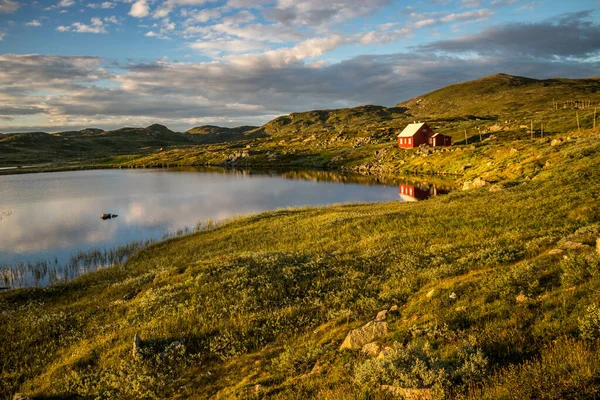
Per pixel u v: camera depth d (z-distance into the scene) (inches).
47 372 571.2
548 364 313.4
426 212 1457.9
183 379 495.2
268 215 1969.7
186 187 3730.3
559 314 400.8
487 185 1994.3
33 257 1588.3
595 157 1689.2
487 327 414.9
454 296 533.0
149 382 493.4
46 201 3029.0
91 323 761.0
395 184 3346.5
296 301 707.4
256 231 1574.8
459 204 1515.7
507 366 338.6
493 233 987.9
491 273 594.6
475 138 5098.4
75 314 825.5
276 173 4995.1
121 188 3759.8
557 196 1243.8
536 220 1032.8
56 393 502.9
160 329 645.3
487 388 306.7
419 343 415.8
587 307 388.8
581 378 282.7
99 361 574.9
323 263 916.0
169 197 3097.9
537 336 373.7
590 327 350.3
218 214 2365.9
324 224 1488.7
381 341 454.9
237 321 643.5
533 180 1708.9
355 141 7096.5
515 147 3240.7
